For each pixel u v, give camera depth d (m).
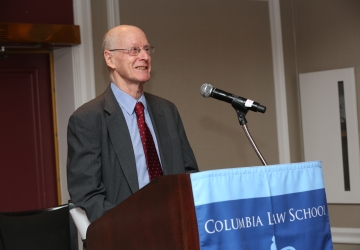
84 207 3.15
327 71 7.18
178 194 2.18
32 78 6.22
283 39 7.40
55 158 6.25
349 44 7.14
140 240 2.35
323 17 7.32
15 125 6.14
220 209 2.26
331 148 7.20
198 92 6.77
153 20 6.47
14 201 6.11
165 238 2.22
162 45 6.53
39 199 6.21
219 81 6.93
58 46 5.97
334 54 7.25
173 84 6.59
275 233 2.42
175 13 6.64
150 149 3.60
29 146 6.20
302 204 2.55
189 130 6.68
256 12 7.25
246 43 7.16
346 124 7.09
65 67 6.06
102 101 3.61
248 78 7.14
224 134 6.94
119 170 3.42
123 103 3.68
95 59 6.02
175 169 3.70
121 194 3.39
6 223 3.53
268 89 7.30
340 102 7.12
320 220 2.61
